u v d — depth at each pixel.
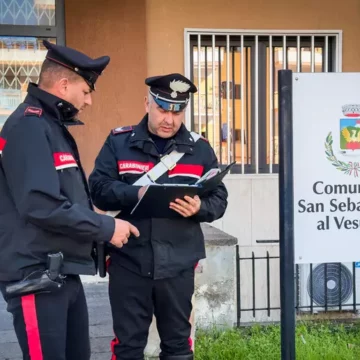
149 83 2.46
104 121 5.46
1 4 5.36
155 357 3.17
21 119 2.03
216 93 5.91
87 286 4.53
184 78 2.44
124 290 2.50
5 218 2.05
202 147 2.59
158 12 5.68
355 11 5.95
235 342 3.89
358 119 2.60
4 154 2.01
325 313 5.29
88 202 2.25
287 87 2.54
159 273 2.42
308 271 5.35
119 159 2.53
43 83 2.14
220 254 4.12
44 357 2.06
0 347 3.33
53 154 2.07
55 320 2.08
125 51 5.46
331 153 2.61
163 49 5.72
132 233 2.22
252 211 5.86
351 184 2.63
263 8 5.82
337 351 3.83
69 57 2.11
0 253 2.05
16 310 2.06
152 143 2.50
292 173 2.56
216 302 4.14
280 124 2.55
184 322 2.58
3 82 5.46
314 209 2.63
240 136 5.96
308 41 5.98
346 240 2.66
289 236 2.57
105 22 5.43
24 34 5.38
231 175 5.84
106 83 5.45
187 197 2.32
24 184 1.96
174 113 2.47
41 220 1.97
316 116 2.58
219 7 5.77
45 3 5.41
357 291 5.49
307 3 5.88
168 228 2.46
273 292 5.75
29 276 2.02
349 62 5.98
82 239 2.11
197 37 5.83
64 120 2.20
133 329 2.52
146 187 2.25
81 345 2.37
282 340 2.62
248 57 5.95
